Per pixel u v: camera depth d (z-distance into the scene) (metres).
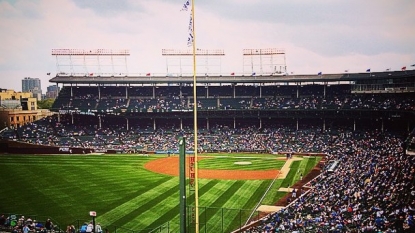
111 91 116.88
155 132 104.50
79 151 90.44
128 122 109.25
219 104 108.75
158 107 108.69
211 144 95.06
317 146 87.25
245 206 44.25
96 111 105.38
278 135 96.69
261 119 106.19
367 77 93.19
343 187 43.66
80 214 41.62
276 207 43.50
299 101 103.69
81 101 112.62
